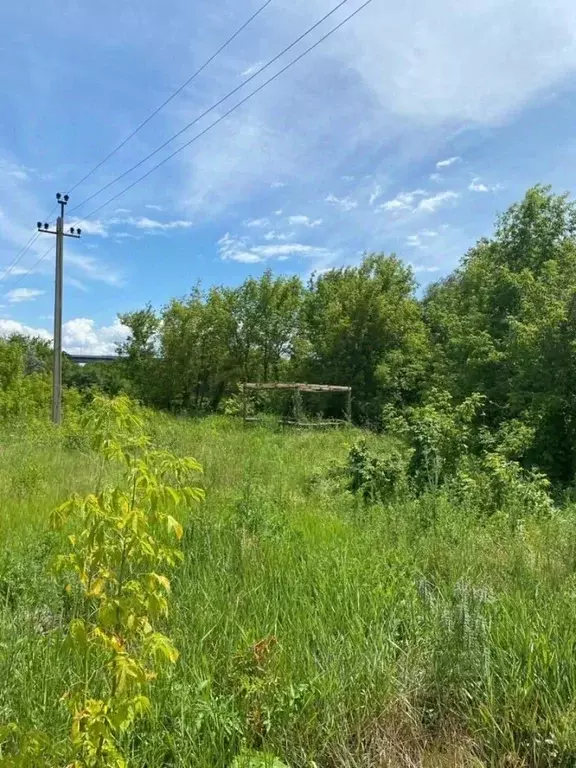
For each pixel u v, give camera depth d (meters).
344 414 24.72
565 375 12.31
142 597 1.93
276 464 11.72
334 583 4.11
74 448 13.06
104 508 1.90
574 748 2.63
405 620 3.67
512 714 2.84
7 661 3.05
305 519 6.30
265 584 4.21
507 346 15.02
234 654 3.07
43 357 47.44
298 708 2.83
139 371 34.16
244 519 5.67
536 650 3.13
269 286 32.59
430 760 2.72
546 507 7.15
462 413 10.15
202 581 4.21
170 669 2.89
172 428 19.03
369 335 27.50
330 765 2.69
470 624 3.29
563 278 15.40
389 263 29.31
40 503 7.22
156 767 2.49
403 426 12.41
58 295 20.48
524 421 12.12
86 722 1.89
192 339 32.84
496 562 4.79
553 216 20.45
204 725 2.64
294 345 32.53
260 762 2.48
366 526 6.02
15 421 19.84
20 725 2.51
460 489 7.55
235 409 27.02
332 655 3.18
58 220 20.41
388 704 2.94
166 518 1.94
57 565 1.95
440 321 21.61
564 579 4.37
